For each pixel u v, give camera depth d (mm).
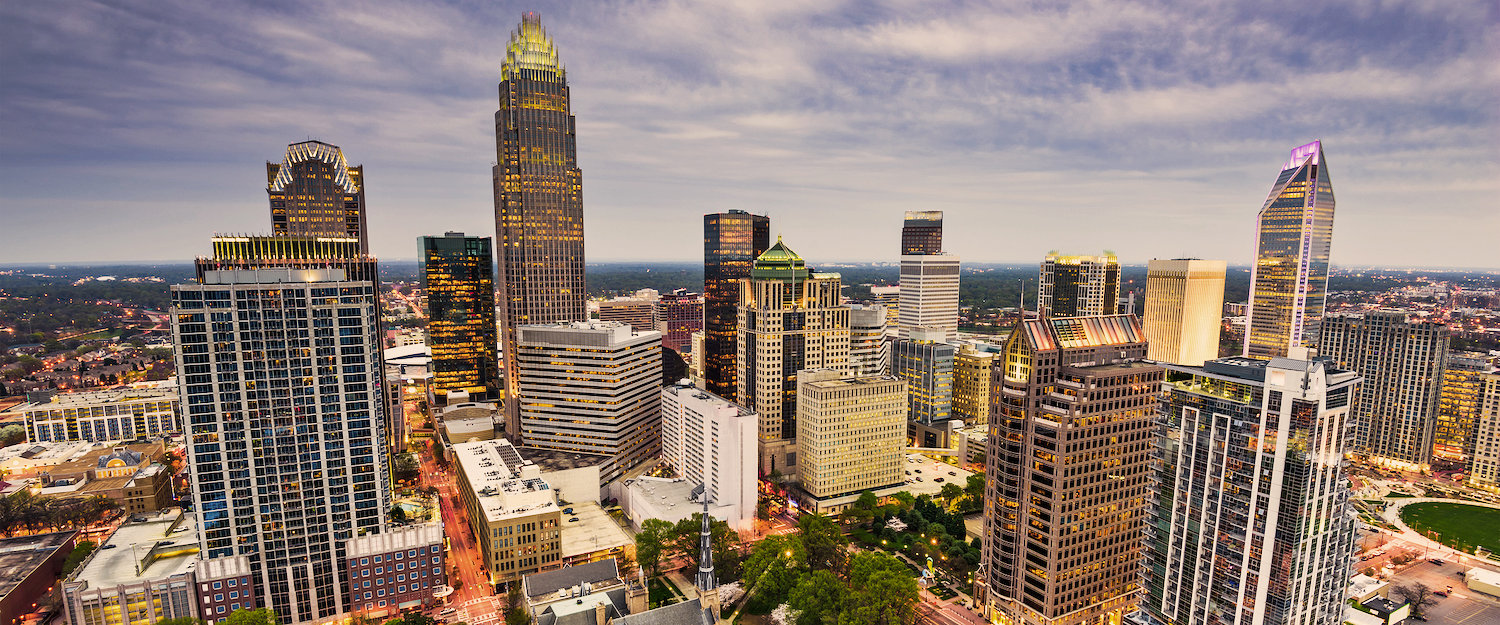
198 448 197500
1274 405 141000
